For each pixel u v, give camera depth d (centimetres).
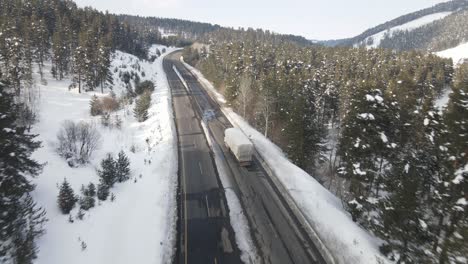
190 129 5097
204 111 6253
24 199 2127
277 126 5003
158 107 6272
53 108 5406
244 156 3622
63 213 2283
